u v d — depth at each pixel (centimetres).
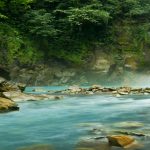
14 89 1738
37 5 3716
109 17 3638
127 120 892
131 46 3862
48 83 3353
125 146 554
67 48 3600
